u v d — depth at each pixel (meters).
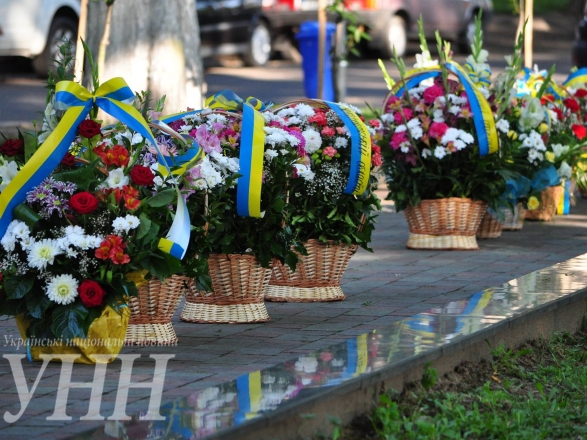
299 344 6.39
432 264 9.28
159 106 6.92
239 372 5.68
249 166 6.59
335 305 7.63
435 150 9.55
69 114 5.69
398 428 4.99
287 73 24.39
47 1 18.70
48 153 5.59
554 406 5.61
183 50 11.68
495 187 9.85
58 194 5.66
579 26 20.55
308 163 7.20
